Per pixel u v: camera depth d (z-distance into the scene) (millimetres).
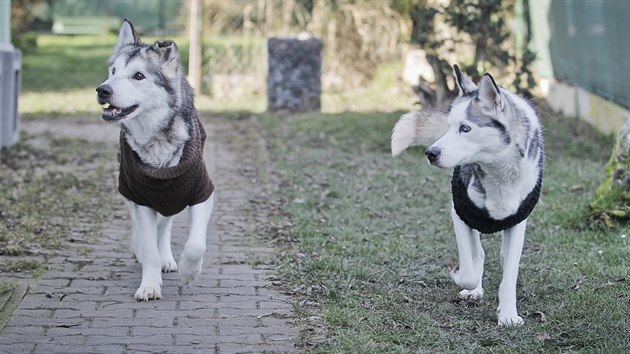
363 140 11391
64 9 30359
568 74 13070
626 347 4648
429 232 7219
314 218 7660
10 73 10203
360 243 6840
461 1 11148
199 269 5492
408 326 5047
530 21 14719
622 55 10672
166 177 5297
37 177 8961
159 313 5277
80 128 12555
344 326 5086
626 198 7242
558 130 11602
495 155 4906
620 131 7480
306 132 12109
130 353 4625
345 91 16531
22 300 5410
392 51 16844
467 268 5230
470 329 5082
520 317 5176
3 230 6918
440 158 4875
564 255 6457
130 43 5594
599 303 5348
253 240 7055
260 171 9719
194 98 5723
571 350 4695
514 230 5184
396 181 9180
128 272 6113
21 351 4609
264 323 5137
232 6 17078
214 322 5141
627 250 6449
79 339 4809
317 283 5844
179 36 22094
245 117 13891
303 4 16766
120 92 5152
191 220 5508
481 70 11523
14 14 21062
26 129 12258
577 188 8680
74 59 22078
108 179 9195
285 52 14180
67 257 6418
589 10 11883
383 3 16375
